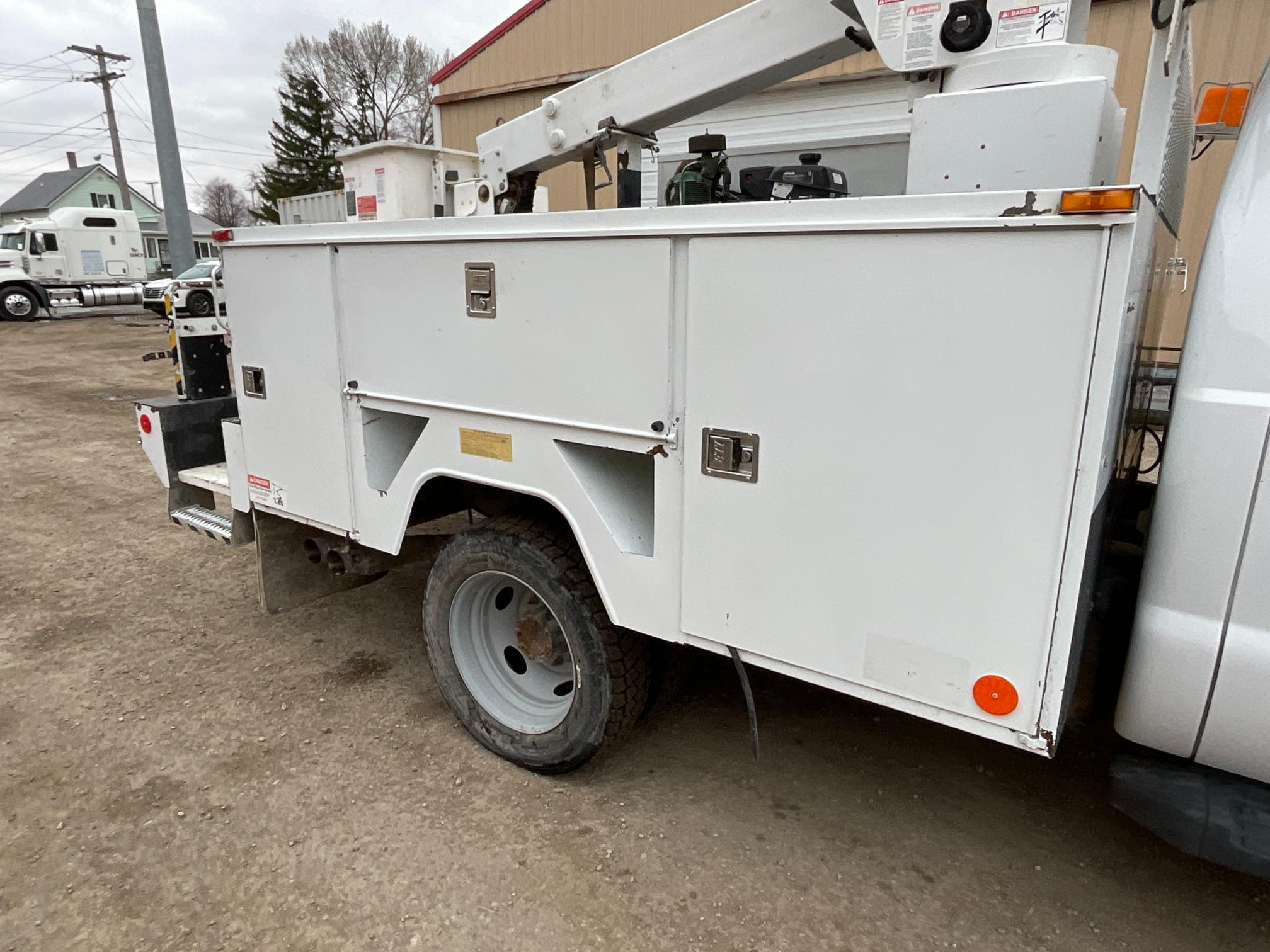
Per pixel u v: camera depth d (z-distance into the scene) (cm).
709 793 261
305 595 362
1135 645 175
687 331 190
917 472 165
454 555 263
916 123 189
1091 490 148
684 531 201
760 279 176
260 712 310
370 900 219
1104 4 619
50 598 416
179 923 212
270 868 230
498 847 237
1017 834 243
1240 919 212
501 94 1080
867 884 224
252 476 322
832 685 187
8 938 207
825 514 178
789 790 263
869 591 176
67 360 1376
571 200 890
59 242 2267
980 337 153
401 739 292
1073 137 173
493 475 239
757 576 192
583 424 213
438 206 321
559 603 241
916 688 175
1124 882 224
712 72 251
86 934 208
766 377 180
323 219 1073
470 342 233
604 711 242
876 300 163
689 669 279
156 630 380
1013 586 159
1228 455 157
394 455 283
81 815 253
